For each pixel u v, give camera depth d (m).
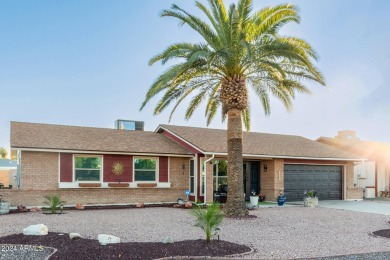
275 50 15.37
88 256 8.30
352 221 15.73
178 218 15.66
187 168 22.98
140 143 22.50
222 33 16.25
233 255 8.80
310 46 16.31
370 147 31.31
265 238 11.45
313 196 23.70
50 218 15.05
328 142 32.97
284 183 24.56
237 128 16.81
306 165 25.66
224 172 24.00
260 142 25.83
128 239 10.70
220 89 17.20
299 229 13.40
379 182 30.50
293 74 16.86
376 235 12.26
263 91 18.92
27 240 9.96
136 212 17.95
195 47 15.73
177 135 23.78
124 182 21.08
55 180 19.34
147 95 16.44
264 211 18.95
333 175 26.97
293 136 30.62
